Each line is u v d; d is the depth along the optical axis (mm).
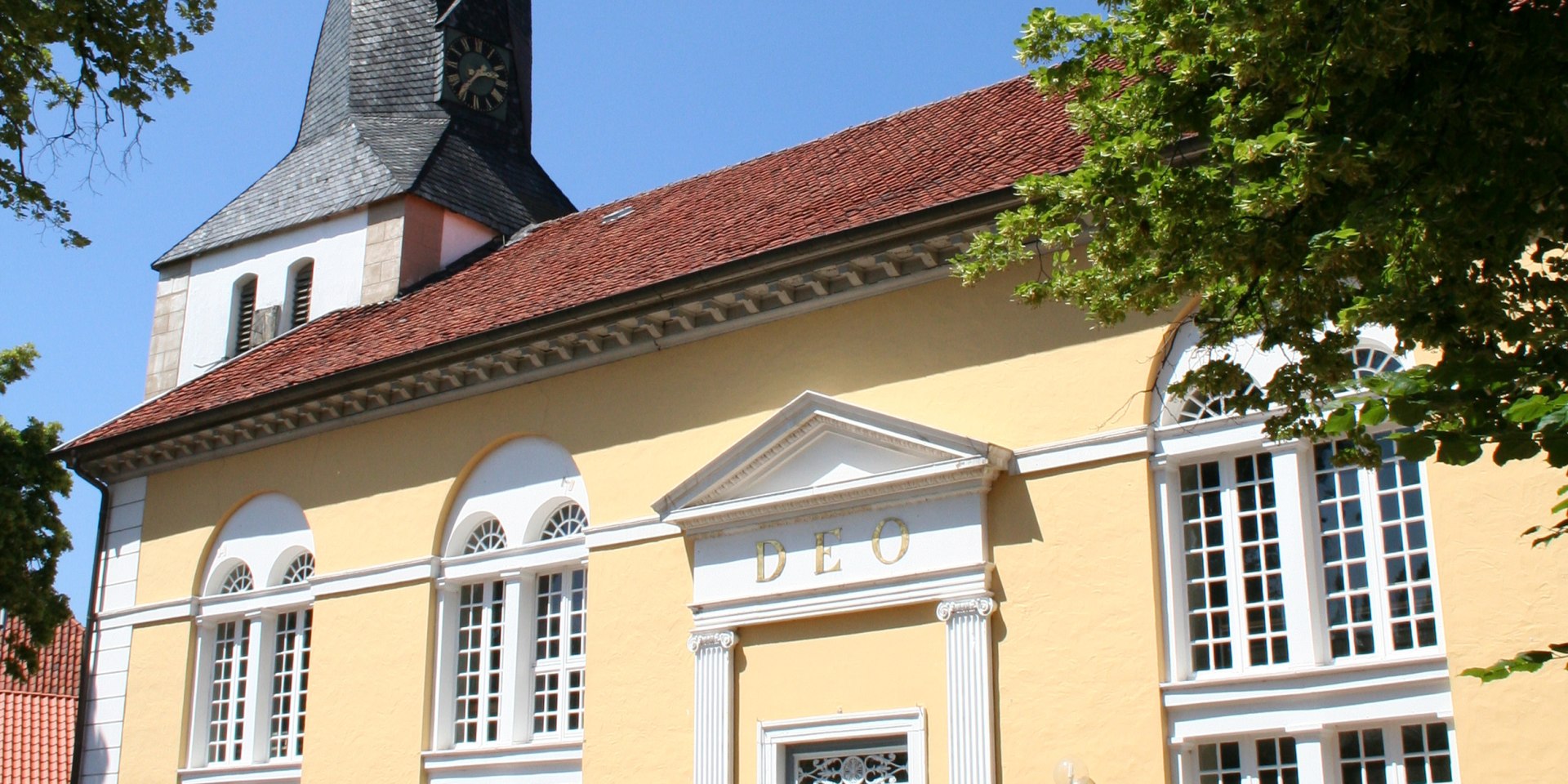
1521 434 7762
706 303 18766
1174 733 15031
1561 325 8891
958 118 21703
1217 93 10203
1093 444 16031
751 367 18625
